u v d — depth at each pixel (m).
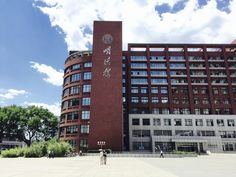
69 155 47.31
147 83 87.06
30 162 27.36
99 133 63.88
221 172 17.33
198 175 15.26
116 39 72.25
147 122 81.31
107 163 28.16
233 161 33.50
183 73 88.56
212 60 89.00
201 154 66.00
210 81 87.25
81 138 65.81
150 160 36.66
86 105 68.62
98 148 62.53
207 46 90.69
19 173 15.72
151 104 85.69
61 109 76.25
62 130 72.38
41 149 42.88
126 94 87.19
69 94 73.19
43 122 78.38
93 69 69.69
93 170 18.41
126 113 85.31
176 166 23.36
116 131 63.91
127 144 81.81
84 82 71.12
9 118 73.50
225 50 90.31
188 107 85.62
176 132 80.50
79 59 74.12
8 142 117.50
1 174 15.12
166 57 89.19
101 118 65.19
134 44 90.50
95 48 71.50
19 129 77.06
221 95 86.69
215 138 74.19
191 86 87.25
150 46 90.56
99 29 73.12
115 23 73.75
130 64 88.88
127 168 20.62
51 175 14.66
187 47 90.50
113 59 70.31
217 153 69.31
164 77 87.81
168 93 86.75
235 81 88.00
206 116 81.81
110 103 66.38
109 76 68.75
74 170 18.17
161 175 15.15
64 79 79.00
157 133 80.38
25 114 75.94
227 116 81.88
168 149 73.69
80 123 67.19
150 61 89.00
